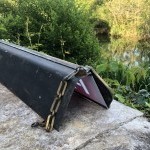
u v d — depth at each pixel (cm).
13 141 192
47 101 207
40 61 233
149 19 1329
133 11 1385
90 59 444
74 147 184
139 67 380
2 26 477
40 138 193
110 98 220
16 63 259
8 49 285
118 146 185
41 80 220
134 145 186
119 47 1207
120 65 365
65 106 195
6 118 217
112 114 220
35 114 218
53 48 463
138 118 217
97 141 189
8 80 261
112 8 1447
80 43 454
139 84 336
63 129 200
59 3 476
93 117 215
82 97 241
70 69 202
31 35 441
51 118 198
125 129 202
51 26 451
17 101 237
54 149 183
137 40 1309
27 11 487
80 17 476
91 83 212
